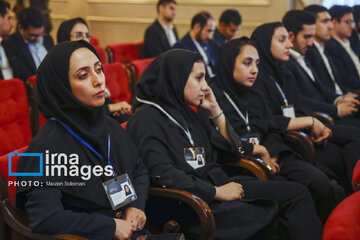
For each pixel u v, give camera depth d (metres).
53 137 1.53
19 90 2.57
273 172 2.31
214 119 2.31
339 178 3.01
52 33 8.22
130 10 7.59
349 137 3.07
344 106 3.47
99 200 1.57
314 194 2.49
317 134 2.86
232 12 5.63
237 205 1.95
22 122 2.58
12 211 1.54
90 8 7.89
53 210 1.42
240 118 2.62
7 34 4.25
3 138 2.40
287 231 2.08
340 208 1.22
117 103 3.29
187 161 1.99
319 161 2.96
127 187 1.67
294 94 3.11
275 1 6.51
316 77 3.62
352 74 4.30
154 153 1.90
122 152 1.73
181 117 2.04
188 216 1.92
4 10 4.11
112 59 5.25
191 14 7.07
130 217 1.64
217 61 2.68
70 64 1.54
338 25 4.40
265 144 2.66
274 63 2.99
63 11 8.06
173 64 2.03
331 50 4.28
